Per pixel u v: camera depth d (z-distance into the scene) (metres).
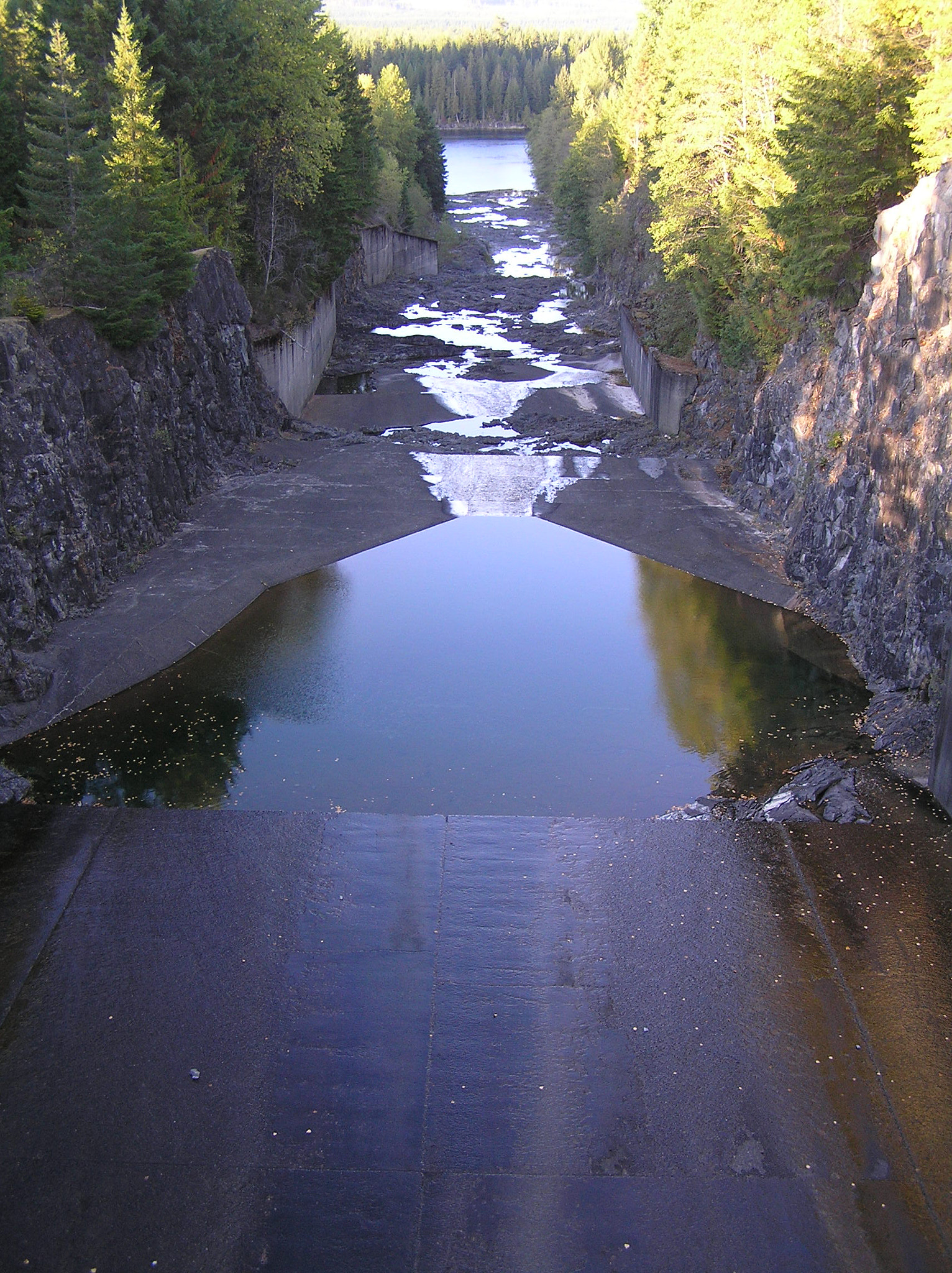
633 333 88.62
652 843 33.75
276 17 80.81
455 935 29.70
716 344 73.12
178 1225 21.52
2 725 40.03
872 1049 25.95
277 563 54.62
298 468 67.62
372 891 31.56
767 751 39.75
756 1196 22.27
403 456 69.94
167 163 66.19
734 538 58.41
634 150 113.31
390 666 45.81
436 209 178.75
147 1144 23.27
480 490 65.06
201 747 39.50
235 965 28.48
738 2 70.38
